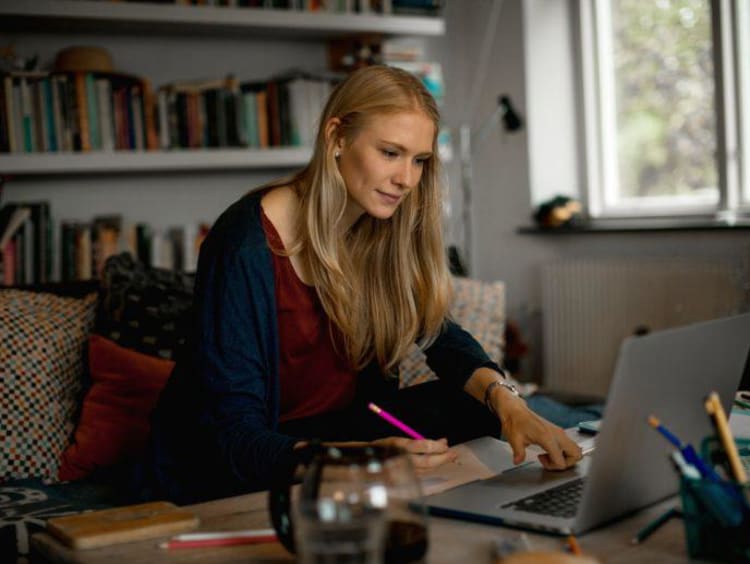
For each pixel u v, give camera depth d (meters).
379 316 1.68
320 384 1.70
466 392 1.59
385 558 0.82
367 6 3.90
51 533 1.05
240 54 3.97
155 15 3.43
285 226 1.57
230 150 3.61
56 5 3.25
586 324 4.10
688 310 3.67
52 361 2.11
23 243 3.23
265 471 1.22
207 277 1.46
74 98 3.32
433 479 1.20
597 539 0.95
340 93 1.54
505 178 4.57
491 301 2.77
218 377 1.39
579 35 4.43
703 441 0.96
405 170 1.52
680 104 4.05
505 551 0.89
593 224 4.25
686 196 4.06
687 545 0.89
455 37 4.71
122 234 3.44
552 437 1.25
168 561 0.93
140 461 1.60
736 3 3.73
